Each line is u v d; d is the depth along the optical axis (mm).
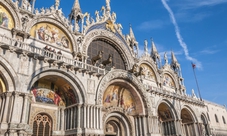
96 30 36750
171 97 43125
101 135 26875
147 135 34188
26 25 27000
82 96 27031
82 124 25625
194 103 49500
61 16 31578
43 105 26469
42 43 28656
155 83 46312
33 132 24844
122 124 34875
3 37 23312
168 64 52594
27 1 29172
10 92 20891
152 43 53781
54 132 26438
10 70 21234
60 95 28641
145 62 45344
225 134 65312
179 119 42625
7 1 25828
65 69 26203
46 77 26047
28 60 23078
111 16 41062
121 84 34156
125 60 41094
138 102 36281
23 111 20906
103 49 38281
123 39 41844
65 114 28109
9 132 19438
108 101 33094
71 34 32125
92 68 29734
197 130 47625
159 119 44406
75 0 36719
